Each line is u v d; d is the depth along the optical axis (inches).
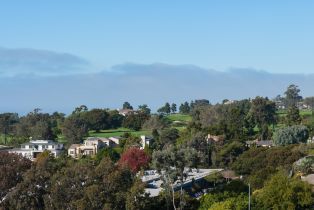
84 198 3181.6
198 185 4970.5
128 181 3427.7
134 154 6072.8
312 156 5206.7
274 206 3346.5
